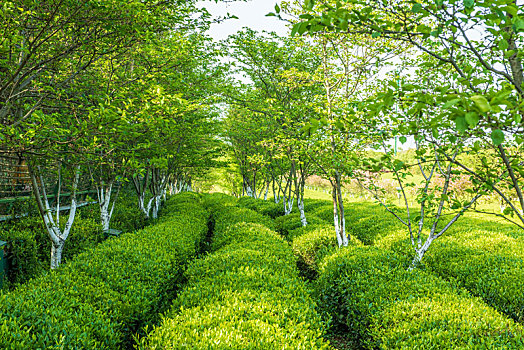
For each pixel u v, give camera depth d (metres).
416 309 4.27
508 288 5.44
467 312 4.09
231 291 4.43
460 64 3.60
